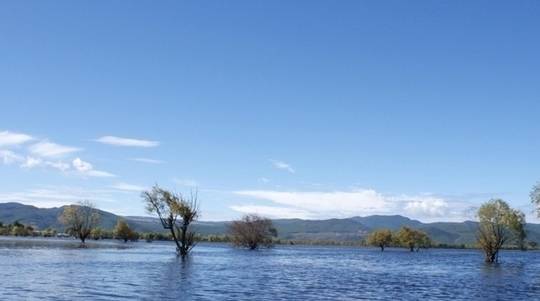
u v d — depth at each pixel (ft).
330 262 431.02
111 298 158.10
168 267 291.38
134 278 220.43
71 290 173.37
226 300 162.71
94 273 237.66
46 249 460.96
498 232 447.42
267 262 388.78
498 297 193.77
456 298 187.83
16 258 326.65
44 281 196.85
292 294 184.14
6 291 165.58
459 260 536.42
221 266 318.86
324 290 200.64
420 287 225.35
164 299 160.25
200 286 199.31
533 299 189.26
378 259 520.01
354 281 246.27
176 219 385.09
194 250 615.57
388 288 216.95
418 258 568.82
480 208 452.76
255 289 196.54
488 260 450.71
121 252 451.12
